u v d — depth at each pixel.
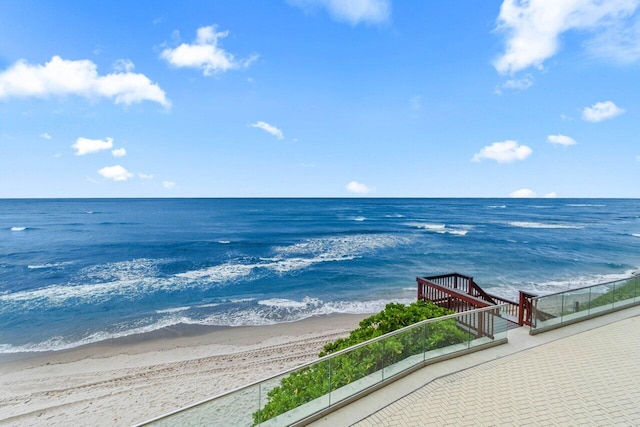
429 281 10.16
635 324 8.70
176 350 13.09
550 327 8.45
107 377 11.01
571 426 4.68
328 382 5.11
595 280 23.14
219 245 37.81
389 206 123.19
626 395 5.44
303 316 16.91
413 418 4.88
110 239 42.16
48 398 9.87
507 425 4.70
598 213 91.12
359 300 19.36
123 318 16.70
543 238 42.62
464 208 113.62
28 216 76.44
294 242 39.91
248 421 4.39
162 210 97.62
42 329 15.38
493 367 6.45
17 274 25.47
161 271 26.27
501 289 21.03
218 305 18.58
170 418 3.85
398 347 5.99
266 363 11.77
